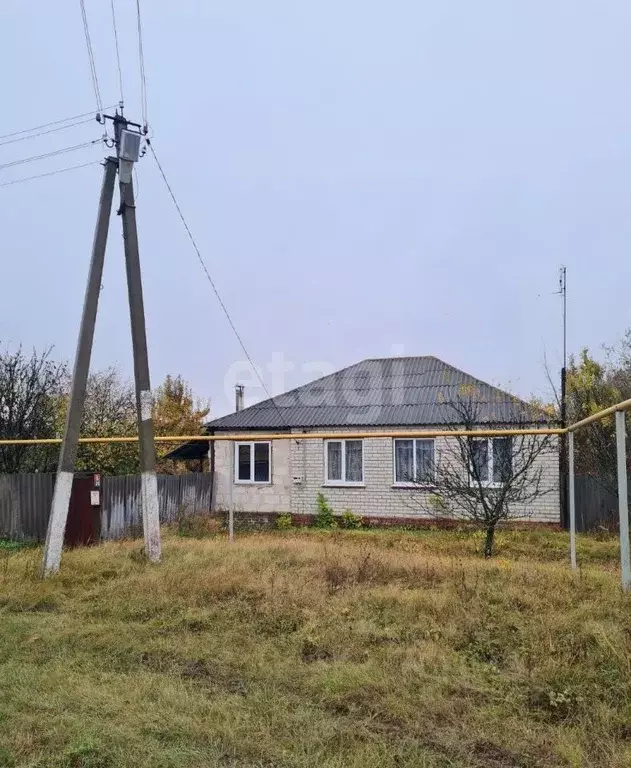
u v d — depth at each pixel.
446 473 10.35
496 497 9.78
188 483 15.22
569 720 3.31
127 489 12.68
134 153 7.35
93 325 7.22
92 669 4.14
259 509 16.31
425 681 3.79
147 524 7.47
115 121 7.31
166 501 14.16
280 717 3.37
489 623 4.64
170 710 3.47
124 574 6.80
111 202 7.30
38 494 11.98
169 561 7.38
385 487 15.23
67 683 3.87
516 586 5.68
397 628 4.72
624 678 3.62
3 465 13.60
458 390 14.49
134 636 4.77
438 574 6.32
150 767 2.89
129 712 3.45
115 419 17.72
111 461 15.98
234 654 4.35
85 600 5.89
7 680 3.91
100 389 20.22
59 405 16.52
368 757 2.93
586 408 14.64
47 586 6.33
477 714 3.37
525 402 13.48
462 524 13.22
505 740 3.12
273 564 6.93
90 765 2.92
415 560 7.11
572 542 7.25
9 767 2.89
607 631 4.20
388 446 15.27
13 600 5.88
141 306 7.54
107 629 4.94
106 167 7.27
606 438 12.89
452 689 3.68
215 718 3.38
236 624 4.98
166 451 22.44
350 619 4.97
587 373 15.12
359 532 13.84
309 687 3.77
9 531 12.09
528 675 3.79
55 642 4.67
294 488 16.06
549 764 2.91
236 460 16.70
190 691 3.75
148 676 3.98
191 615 5.20
